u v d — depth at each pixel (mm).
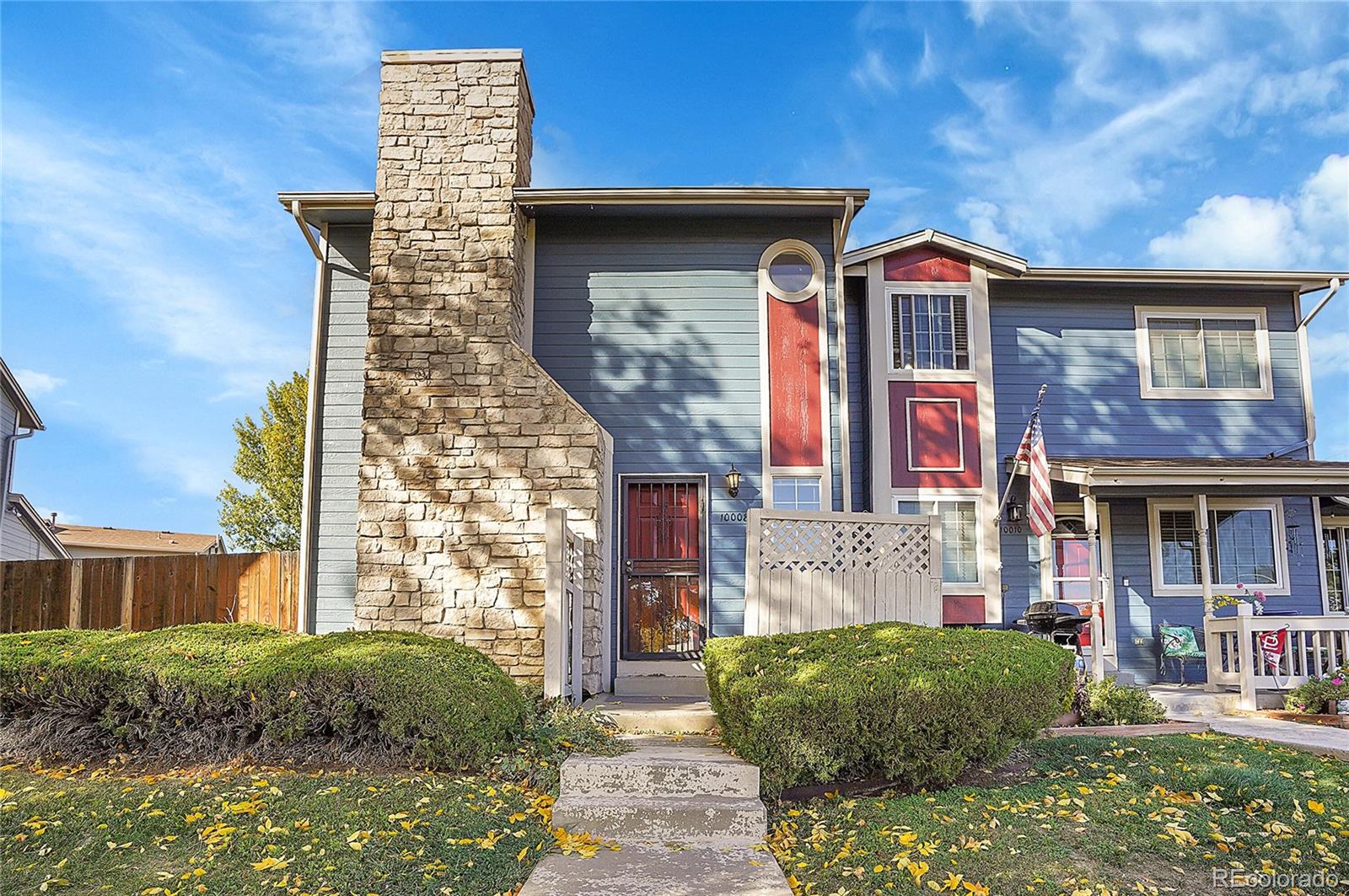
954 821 5441
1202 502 12062
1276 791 5797
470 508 9641
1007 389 12664
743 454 10719
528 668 9336
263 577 12367
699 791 6031
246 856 4859
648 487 10750
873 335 12141
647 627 10500
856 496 12281
